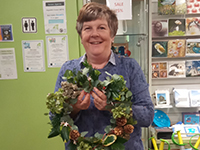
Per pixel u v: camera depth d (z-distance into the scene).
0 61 1.67
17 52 1.66
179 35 2.04
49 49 1.66
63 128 0.71
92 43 0.80
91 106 0.85
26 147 1.78
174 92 2.11
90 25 0.78
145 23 1.69
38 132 1.76
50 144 1.77
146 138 1.89
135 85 0.86
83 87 0.74
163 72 2.11
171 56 2.07
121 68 0.88
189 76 2.10
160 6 2.00
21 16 1.61
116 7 1.51
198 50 2.04
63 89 0.73
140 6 1.67
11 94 1.71
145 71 1.78
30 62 1.68
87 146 0.71
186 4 2.02
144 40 1.72
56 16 1.62
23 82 1.70
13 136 1.76
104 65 0.89
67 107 0.73
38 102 1.73
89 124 0.85
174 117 2.22
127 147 0.85
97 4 0.82
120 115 0.70
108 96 0.72
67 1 1.59
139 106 0.81
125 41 1.74
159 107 2.06
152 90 2.19
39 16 1.61
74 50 1.67
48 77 1.70
